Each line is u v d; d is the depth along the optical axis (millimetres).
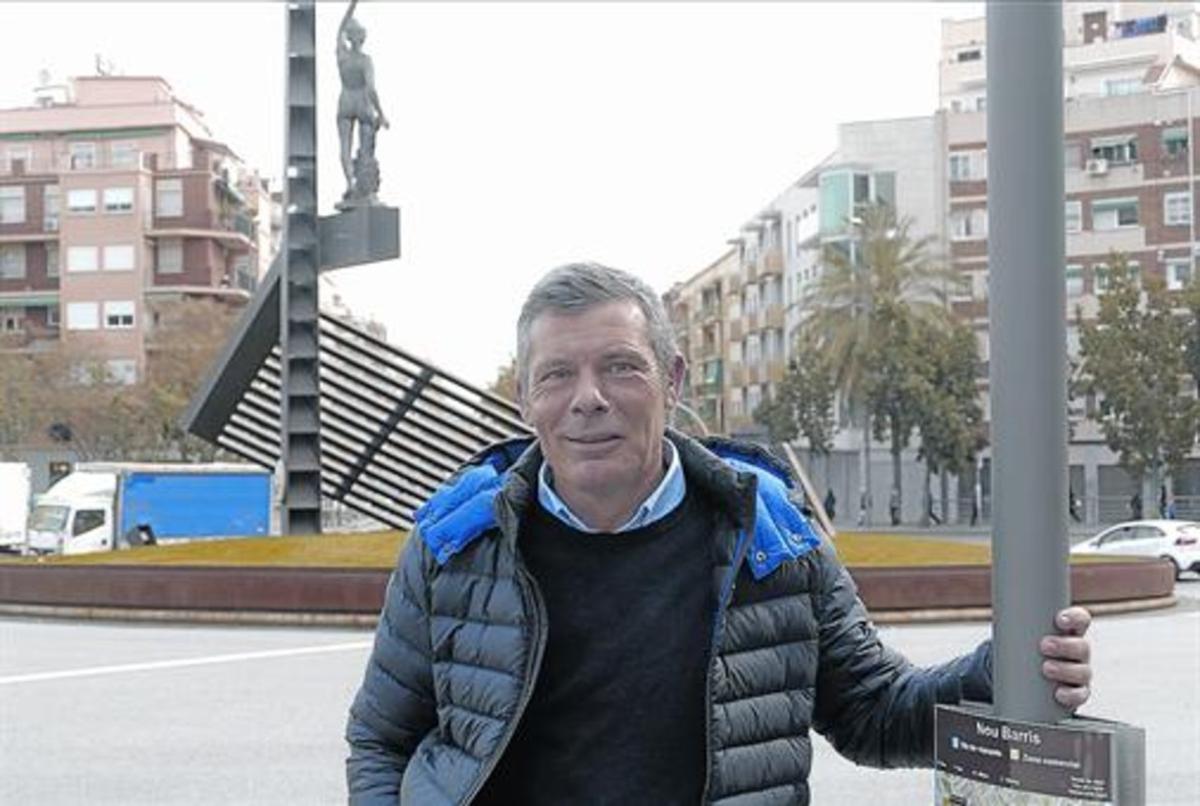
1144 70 70688
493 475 2598
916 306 53844
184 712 10750
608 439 2404
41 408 53250
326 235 23031
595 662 2436
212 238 69188
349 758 2738
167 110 68938
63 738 9609
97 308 67375
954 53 78750
